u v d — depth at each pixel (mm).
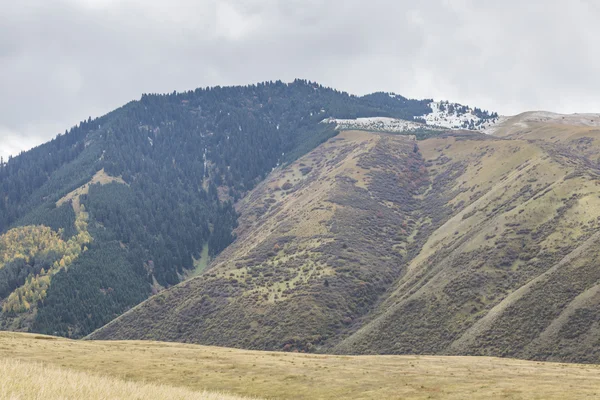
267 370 65250
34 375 43469
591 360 99062
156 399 41750
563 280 124125
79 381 43562
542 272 139250
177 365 67688
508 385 53906
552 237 153250
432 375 60531
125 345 84750
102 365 65812
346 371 64125
